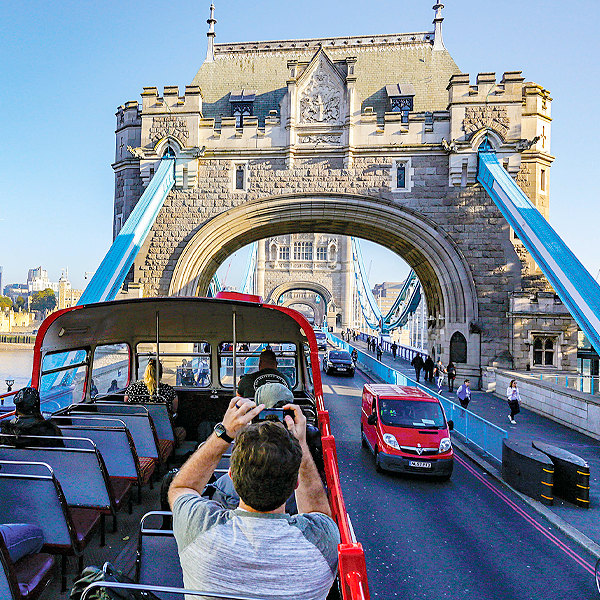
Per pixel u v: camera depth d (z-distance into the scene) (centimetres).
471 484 1026
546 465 902
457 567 657
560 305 2184
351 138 2378
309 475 221
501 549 717
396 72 2894
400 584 610
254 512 185
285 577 173
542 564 673
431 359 2522
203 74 3053
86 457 469
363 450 1284
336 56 3020
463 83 2314
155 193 2297
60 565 470
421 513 853
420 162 2366
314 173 2414
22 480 400
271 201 2411
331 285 8556
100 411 675
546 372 2164
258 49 3114
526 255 2288
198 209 2439
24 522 413
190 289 2402
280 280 8581
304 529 186
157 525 563
